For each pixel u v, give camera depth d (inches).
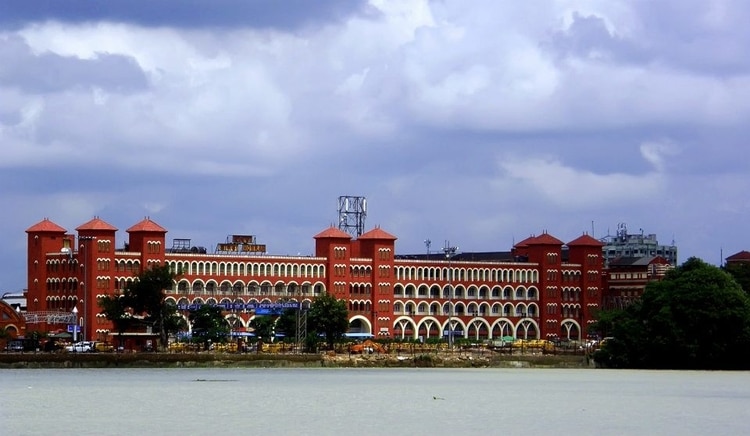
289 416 6225.4
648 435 5575.8
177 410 6496.1
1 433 5492.1
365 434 5521.7
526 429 5748.0
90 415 6225.4
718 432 5693.9
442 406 6825.8
